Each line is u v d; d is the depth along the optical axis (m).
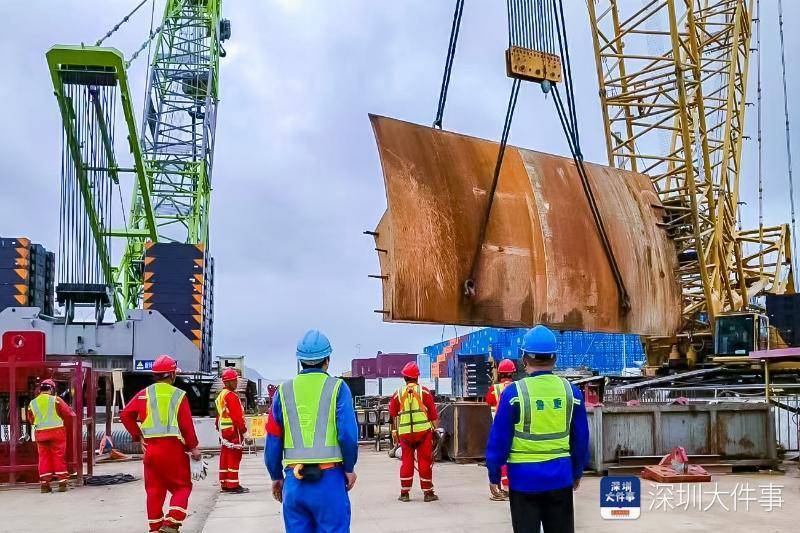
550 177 15.74
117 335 22.16
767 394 14.27
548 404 5.07
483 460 15.98
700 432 13.16
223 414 11.96
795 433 16.94
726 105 28.91
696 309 25.89
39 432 12.26
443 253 13.49
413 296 13.05
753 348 23.05
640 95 27.55
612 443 12.85
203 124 43.75
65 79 26.23
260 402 33.41
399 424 10.48
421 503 10.23
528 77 14.09
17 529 8.91
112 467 16.75
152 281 26.16
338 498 5.28
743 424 13.27
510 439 5.11
